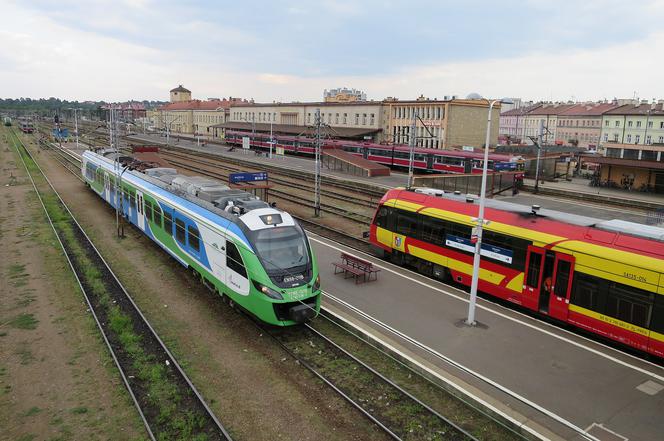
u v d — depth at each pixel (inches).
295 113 3855.8
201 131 5403.5
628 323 516.7
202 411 422.6
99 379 470.6
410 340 548.1
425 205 776.3
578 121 3727.9
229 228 605.0
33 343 541.0
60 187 1681.8
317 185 1246.3
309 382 474.3
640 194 1813.5
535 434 388.5
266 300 543.8
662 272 486.3
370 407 434.0
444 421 411.2
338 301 657.6
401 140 3029.0
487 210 685.3
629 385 468.1
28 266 805.9
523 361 507.8
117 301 665.6
